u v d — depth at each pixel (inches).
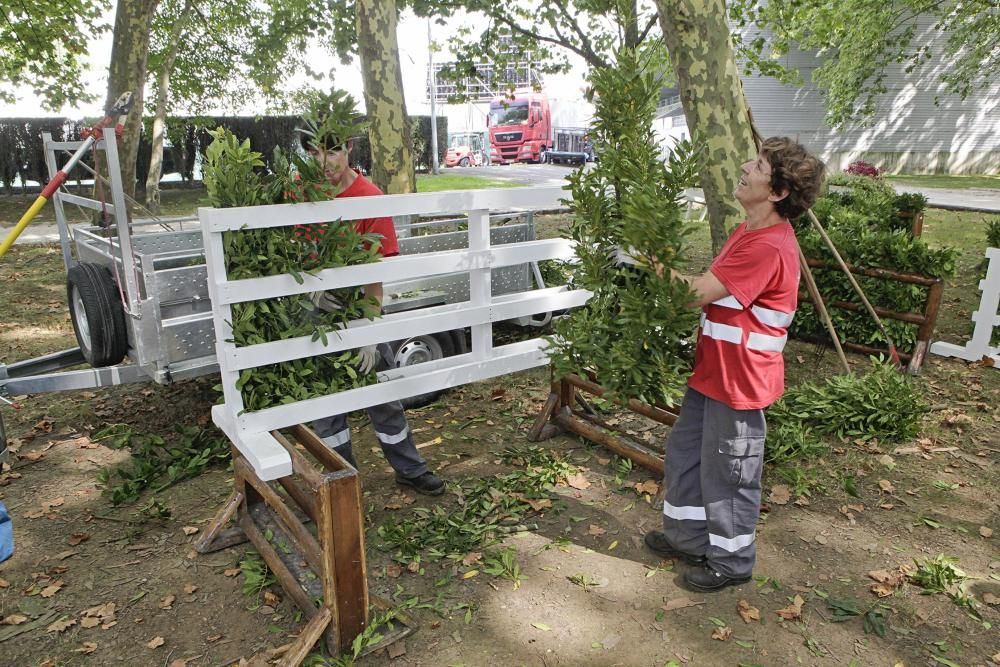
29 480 168.9
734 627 116.8
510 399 217.0
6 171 781.3
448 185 909.2
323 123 122.6
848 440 185.5
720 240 176.9
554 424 189.0
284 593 126.9
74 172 814.5
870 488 161.8
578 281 138.1
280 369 123.2
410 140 273.9
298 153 121.0
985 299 234.4
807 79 1040.2
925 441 182.7
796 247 113.7
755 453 118.9
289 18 421.4
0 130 771.4
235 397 117.3
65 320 303.0
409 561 134.6
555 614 120.4
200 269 171.5
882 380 197.5
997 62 906.7
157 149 595.8
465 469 171.8
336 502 103.2
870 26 758.5
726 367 114.2
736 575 124.2
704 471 120.3
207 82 686.5
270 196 117.3
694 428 123.8
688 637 114.6
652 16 363.6
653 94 126.8
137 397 218.4
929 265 230.7
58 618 120.6
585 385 174.9
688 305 113.7
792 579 129.3
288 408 121.4
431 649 112.3
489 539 142.0
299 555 128.6
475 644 113.4
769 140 108.9
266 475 110.4
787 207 109.1
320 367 129.4
